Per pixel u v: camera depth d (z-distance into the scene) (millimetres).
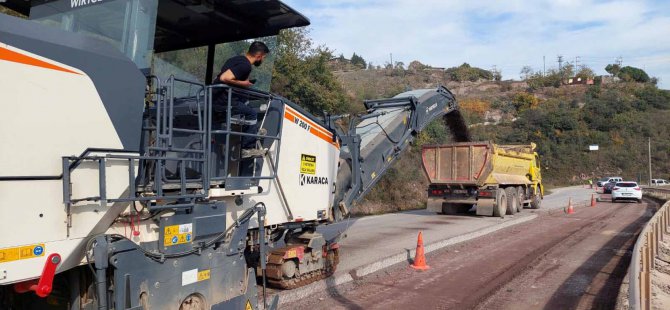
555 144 70312
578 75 106625
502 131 70500
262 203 5652
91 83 3674
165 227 4316
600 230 15766
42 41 3412
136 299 3990
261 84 6578
